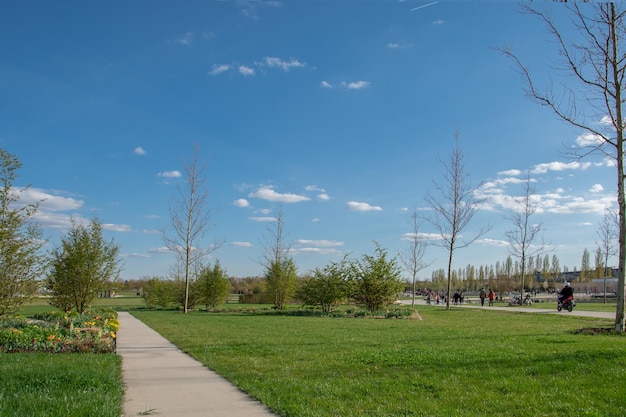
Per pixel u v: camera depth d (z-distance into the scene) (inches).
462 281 4205.2
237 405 257.8
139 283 3230.8
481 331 630.5
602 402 243.6
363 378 311.6
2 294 536.1
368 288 1126.4
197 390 293.3
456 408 242.2
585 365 318.0
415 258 1657.2
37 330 484.1
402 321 877.2
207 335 592.7
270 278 1378.0
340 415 234.2
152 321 875.4
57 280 928.3
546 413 231.1
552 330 637.9
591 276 3257.9
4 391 258.8
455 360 358.0
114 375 315.9
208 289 1485.0
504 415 229.8
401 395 267.9
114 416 227.8
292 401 259.8
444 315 1075.3
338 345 473.7
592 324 756.6
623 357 332.5
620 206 572.4
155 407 253.3
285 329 677.9
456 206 1315.2
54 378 294.0
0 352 411.5
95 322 693.3
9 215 536.7
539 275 3828.7
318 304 1195.3
